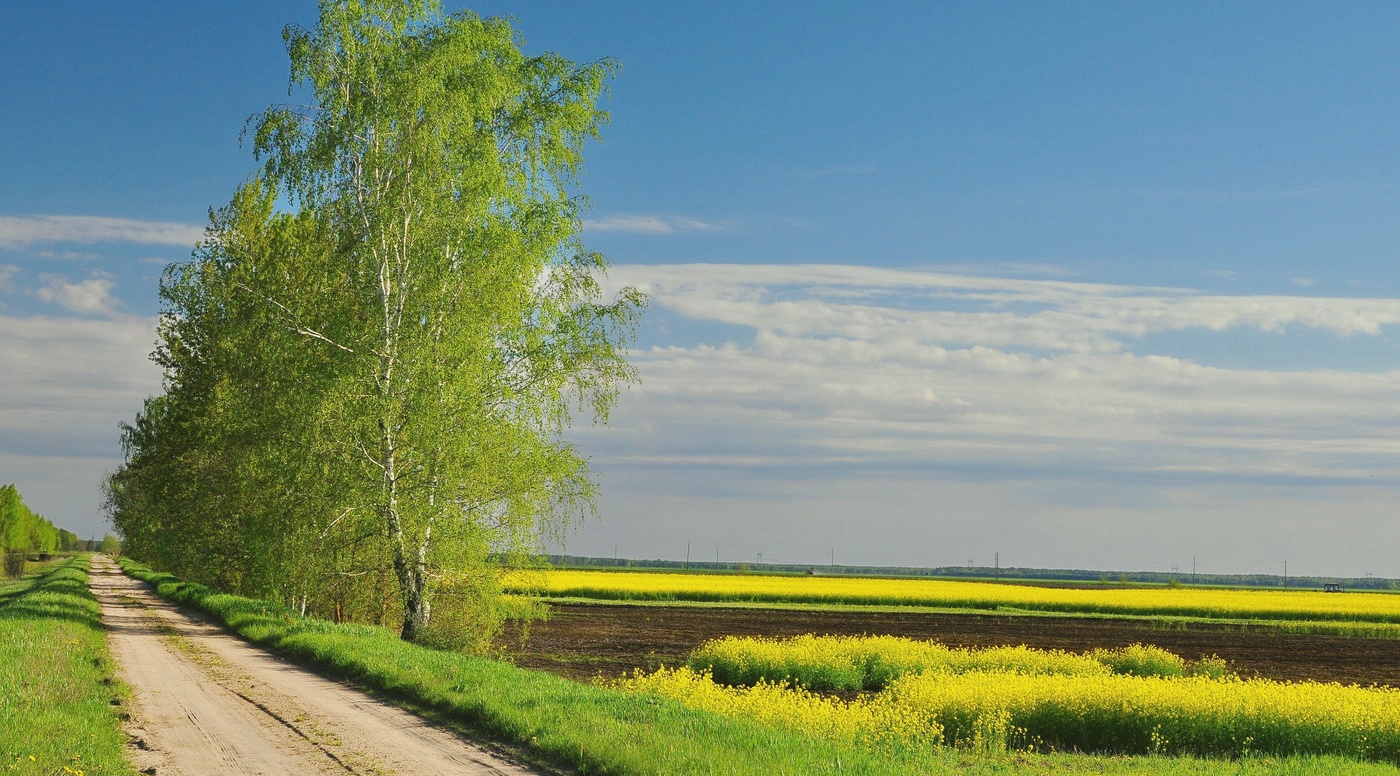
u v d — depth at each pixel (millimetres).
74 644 21781
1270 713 18375
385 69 29109
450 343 27531
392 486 27938
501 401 28094
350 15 28953
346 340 28031
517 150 30000
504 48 29641
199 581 50000
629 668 30938
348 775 11055
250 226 38281
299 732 13570
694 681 19859
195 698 16344
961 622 60969
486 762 11883
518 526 27812
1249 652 45062
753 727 13773
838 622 58156
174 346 40219
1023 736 18547
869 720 16609
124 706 15203
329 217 29172
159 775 10844
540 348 28625
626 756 11297
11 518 131250
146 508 49781
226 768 11281
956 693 19484
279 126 28734
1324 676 35344
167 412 41812
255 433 29453
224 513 36875
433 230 27938
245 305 30047
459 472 27266
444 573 28438
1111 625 61344
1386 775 14836
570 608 64438
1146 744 18500
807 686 26609
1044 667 28391
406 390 27922
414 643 27422
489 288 27719
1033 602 78000
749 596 78812
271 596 31094
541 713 14023
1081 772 14609
